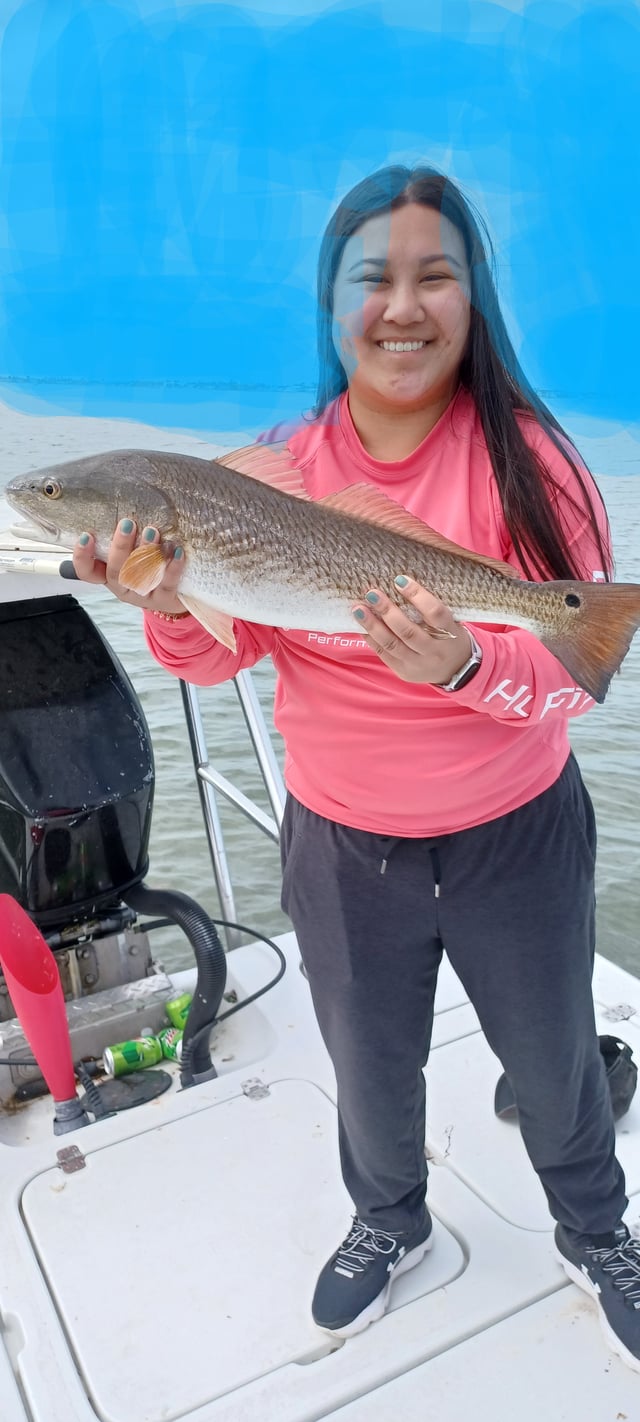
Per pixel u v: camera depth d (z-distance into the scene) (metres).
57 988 2.26
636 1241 1.88
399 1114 1.78
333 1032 1.77
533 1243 2.02
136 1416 1.70
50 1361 1.80
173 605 1.55
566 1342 1.81
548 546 1.46
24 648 2.48
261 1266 1.99
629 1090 2.34
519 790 1.61
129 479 1.42
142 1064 2.61
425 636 1.35
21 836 2.30
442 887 1.64
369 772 1.62
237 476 1.44
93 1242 2.05
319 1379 1.76
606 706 4.46
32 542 2.44
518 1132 2.33
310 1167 2.23
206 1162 2.25
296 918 1.78
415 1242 1.93
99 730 2.41
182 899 2.53
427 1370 1.77
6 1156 2.28
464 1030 2.70
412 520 1.42
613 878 3.78
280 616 1.47
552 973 1.65
